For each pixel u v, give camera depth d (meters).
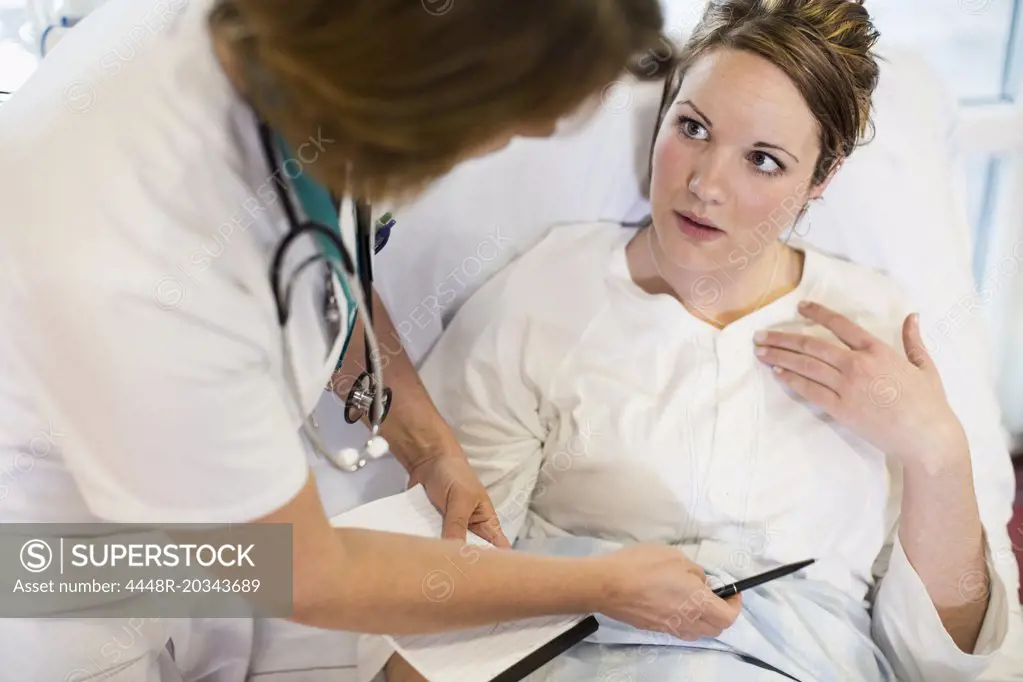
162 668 0.94
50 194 0.59
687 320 1.07
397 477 1.10
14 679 0.79
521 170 1.04
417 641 0.88
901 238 1.06
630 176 1.06
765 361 1.06
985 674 1.01
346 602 0.71
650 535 1.08
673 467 1.06
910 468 1.00
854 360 1.01
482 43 0.50
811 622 0.98
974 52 1.09
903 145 1.04
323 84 0.52
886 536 1.05
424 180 0.61
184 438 0.60
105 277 0.58
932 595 1.01
